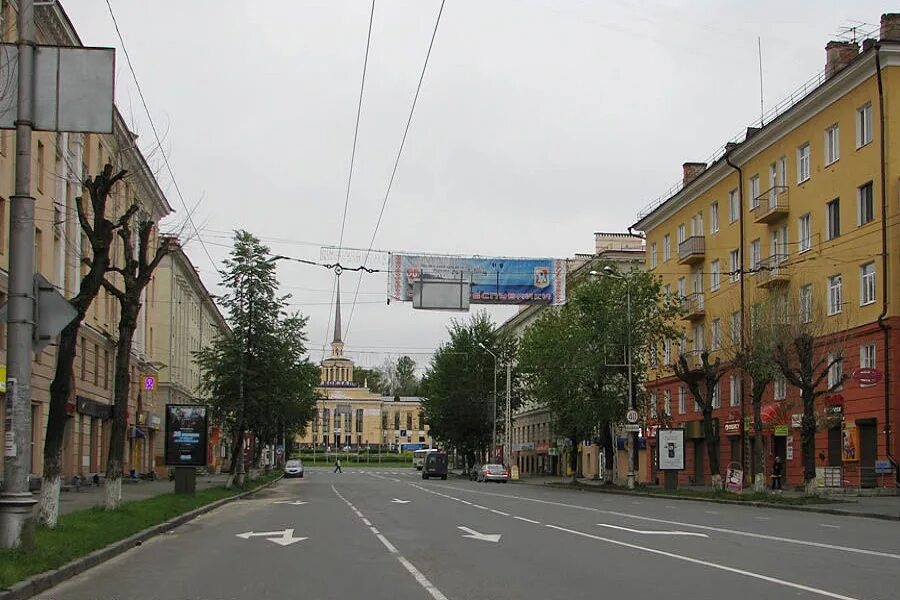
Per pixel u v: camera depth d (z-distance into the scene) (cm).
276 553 1508
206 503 2822
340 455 13775
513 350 8206
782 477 4056
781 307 3412
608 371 4862
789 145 4116
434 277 3950
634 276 4916
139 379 5269
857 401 3497
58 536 1452
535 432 9256
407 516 2409
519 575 1187
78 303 1688
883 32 3569
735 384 4725
